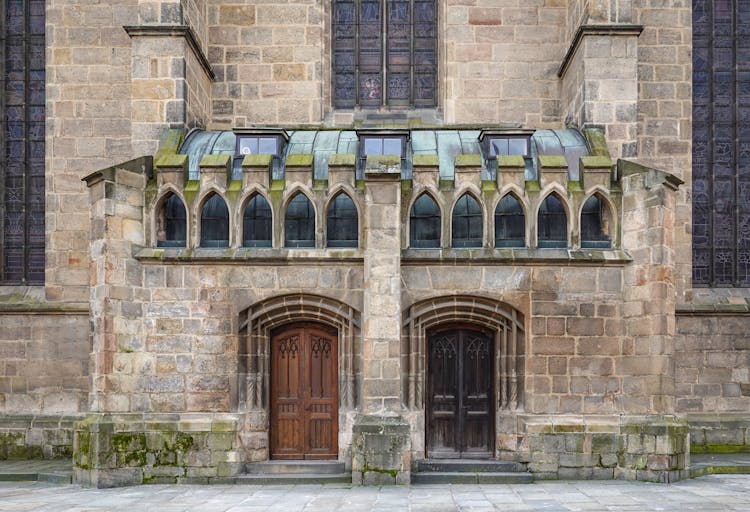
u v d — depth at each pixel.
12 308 21.98
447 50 23.78
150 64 20.77
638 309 17.72
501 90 23.72
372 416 17.06
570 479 17.55
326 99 24.08
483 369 18.67
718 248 23.27
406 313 18.11
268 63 23.86
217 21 23.91
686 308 21.67
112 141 23.11
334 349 18.66
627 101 20.59
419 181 18.28
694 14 23.77
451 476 17.27
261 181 18.31
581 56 21.06
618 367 17.83
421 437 18.02
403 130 19.95
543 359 17.88
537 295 18.00
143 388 17.77
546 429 17.66
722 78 23.70
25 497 15.88
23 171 23.62
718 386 21.66
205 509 14.39
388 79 24.38
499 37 23.78
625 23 20.72
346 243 18.38
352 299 17.98
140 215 18.17
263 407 18.28
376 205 17.42
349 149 20.20
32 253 23.48
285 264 18.03
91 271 17.92
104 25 23.25
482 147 20.28
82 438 17.42
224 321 18.00
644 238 17.73
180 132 20.59
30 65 23.86
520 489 16.41
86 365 21.94
